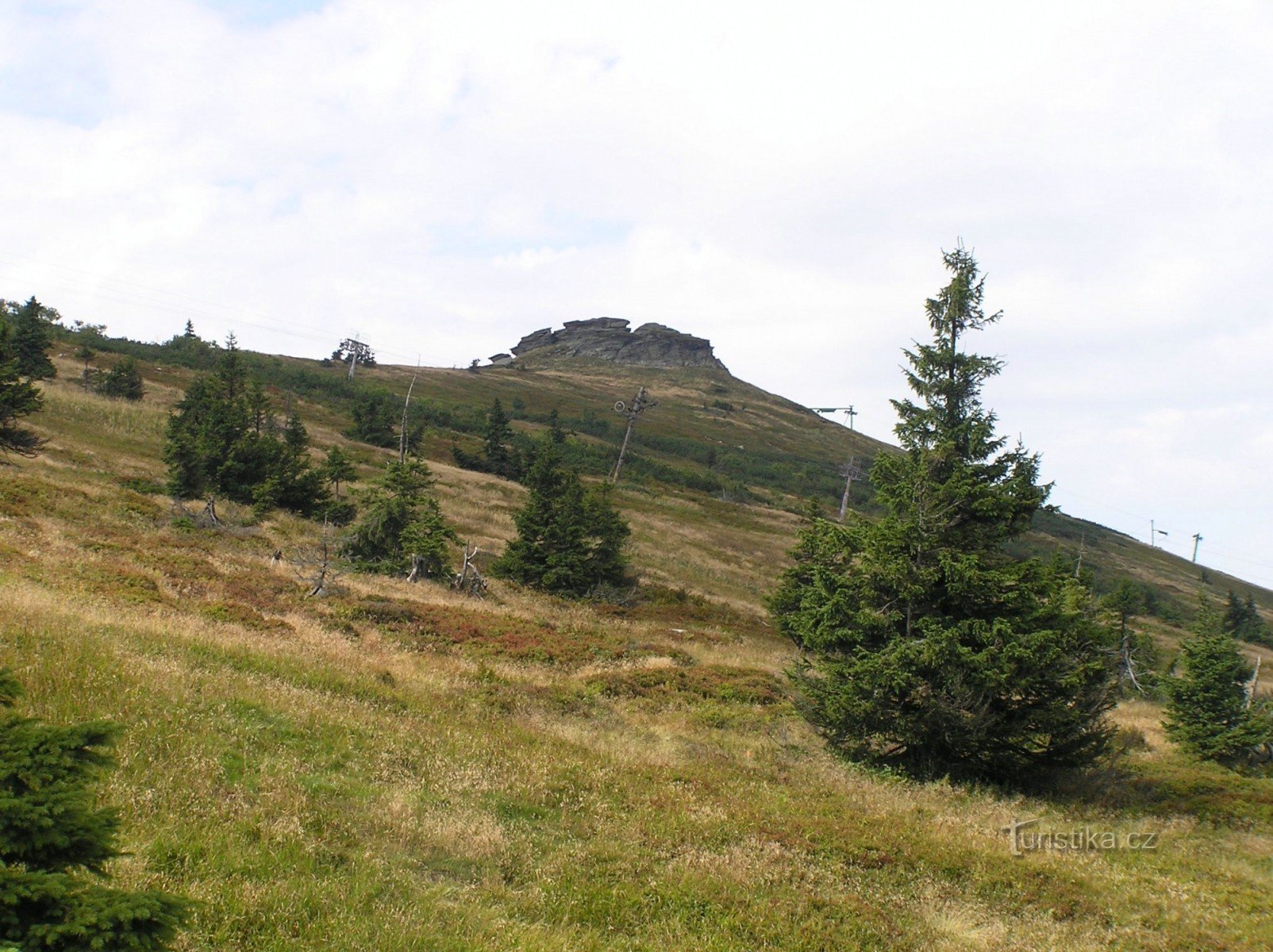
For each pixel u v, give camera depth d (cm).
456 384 19612
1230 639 2541
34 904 399
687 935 796
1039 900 1034
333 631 2131
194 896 636
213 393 5353
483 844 912
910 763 1717
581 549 4272
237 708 1155
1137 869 1234
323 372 16300
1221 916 1052
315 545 3688
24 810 417
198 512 3656
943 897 1012
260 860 738
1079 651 1847
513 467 8575
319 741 1126
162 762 883
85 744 482
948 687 1605
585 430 15238
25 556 1997
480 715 1565
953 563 1675
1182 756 2436
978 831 1309
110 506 3331
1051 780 1759
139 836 716
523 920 763
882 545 1739
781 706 2206
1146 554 14950
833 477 15062
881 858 1101
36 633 1230
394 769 1100
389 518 3641
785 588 3612
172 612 1802
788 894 931
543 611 3559
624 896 852
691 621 4072
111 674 1128
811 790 1422
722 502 9569
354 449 7600
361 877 762
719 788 1328
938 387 1867
